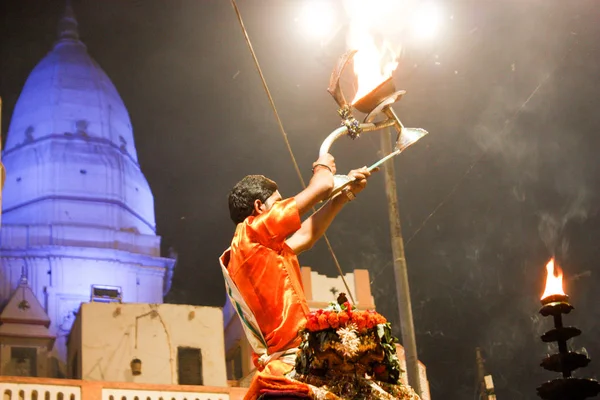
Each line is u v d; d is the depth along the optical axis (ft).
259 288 12.14
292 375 11.63
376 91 13.60
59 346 119.14
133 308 94.94
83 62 164.04
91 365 90.99
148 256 147.54
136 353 92.89
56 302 141.69
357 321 11.57
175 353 94.22
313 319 11.55
